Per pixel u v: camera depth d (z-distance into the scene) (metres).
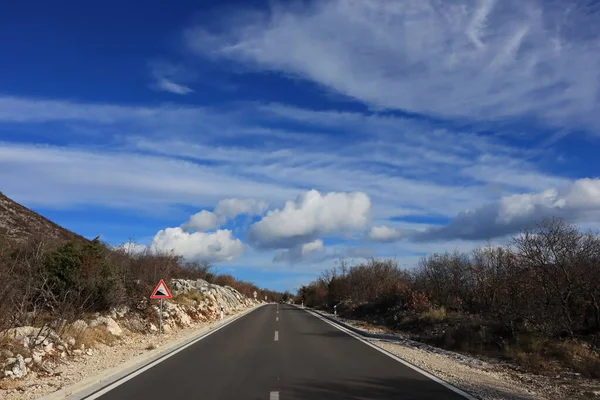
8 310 11.83
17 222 37.75
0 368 9.85
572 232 16.19
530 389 9.80
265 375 10.79
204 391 9.00
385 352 15.27
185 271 47.44
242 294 72.06
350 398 8.42
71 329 14.40
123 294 21.12
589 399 8.98
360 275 52.09
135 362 12.61
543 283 16.05
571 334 14.97
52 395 8.33
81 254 18.72
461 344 17.14
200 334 21.44
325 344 17.42
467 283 26.20
